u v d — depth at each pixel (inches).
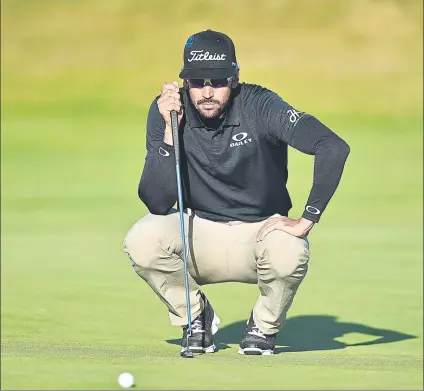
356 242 1617.9
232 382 619.2
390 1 4020.7
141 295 1187.9
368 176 2484.0
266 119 743.1
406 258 1469.0
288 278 751.1
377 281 1291.8
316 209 741.3
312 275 1336.1
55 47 3988.7
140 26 4060.0
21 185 2404.0
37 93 3710.6
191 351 755.4
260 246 749.3
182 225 741.3
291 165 2598.4
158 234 766.5
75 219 1902.1
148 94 3700.8
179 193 741.3
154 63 3900.1
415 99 3580.2
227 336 949.2
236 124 746.2
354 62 3836.1
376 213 1968.5
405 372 669.3
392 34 3944.4
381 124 3348.9
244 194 768.9
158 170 756.0
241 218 777.6
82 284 1264.8
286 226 746.8
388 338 951.0
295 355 787.4
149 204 770.8
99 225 1825.8
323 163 732.0
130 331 956.0
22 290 1221.1
